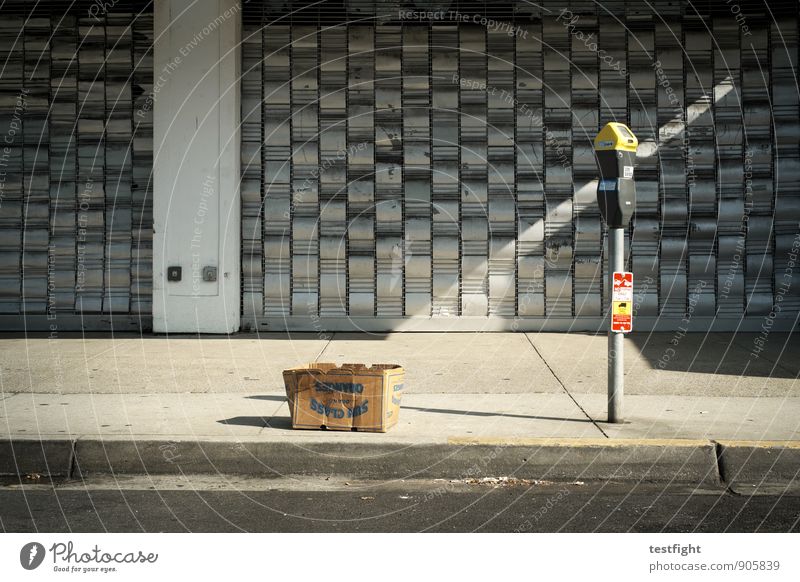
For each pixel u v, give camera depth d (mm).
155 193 13203
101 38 13750
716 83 13555
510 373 10328
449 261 13688
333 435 7309
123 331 13742
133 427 7637
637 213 13617
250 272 13727
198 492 6648
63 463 7105
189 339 12953
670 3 13547
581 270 13641
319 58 13656
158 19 13094
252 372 10406
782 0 13469
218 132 13180
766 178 13555
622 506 6320
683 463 6980
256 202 13680
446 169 13648
